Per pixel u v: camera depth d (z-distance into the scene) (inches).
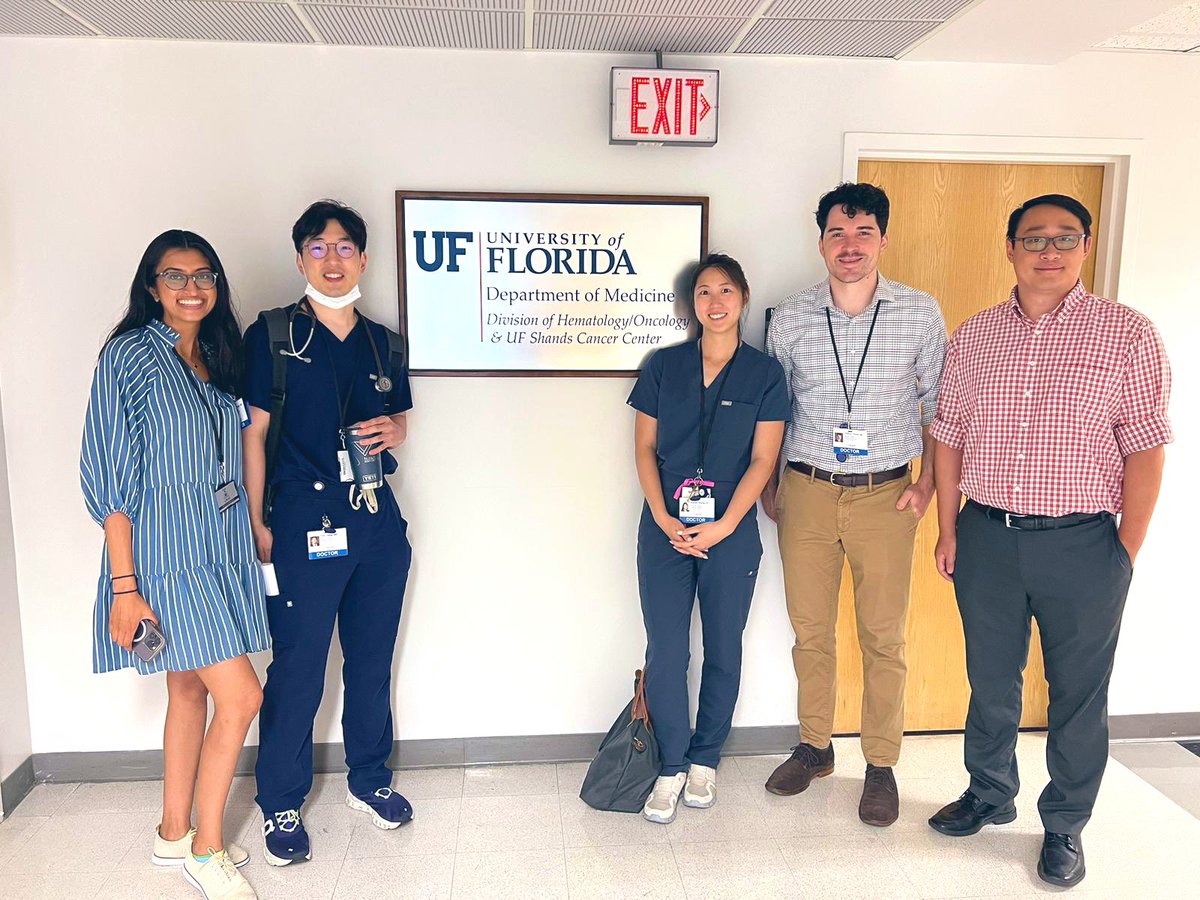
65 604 104.3
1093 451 83.4
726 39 96.5
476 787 106.4
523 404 106.3
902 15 88.7
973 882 87.8
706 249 104.4
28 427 101.0
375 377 93.4
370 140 100.3
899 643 100.2
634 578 110.8
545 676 111.4
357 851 93.0
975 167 111.7
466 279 102.3
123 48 96.3
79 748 107.0
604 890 86.6
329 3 84.3
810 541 100.7
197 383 82.2
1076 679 86.9
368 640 96.9
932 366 97.6
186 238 80.7
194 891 86.9
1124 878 88.4
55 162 97.3
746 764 112.5
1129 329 81.5
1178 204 110.5
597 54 100.9
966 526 91.2
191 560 80.4
